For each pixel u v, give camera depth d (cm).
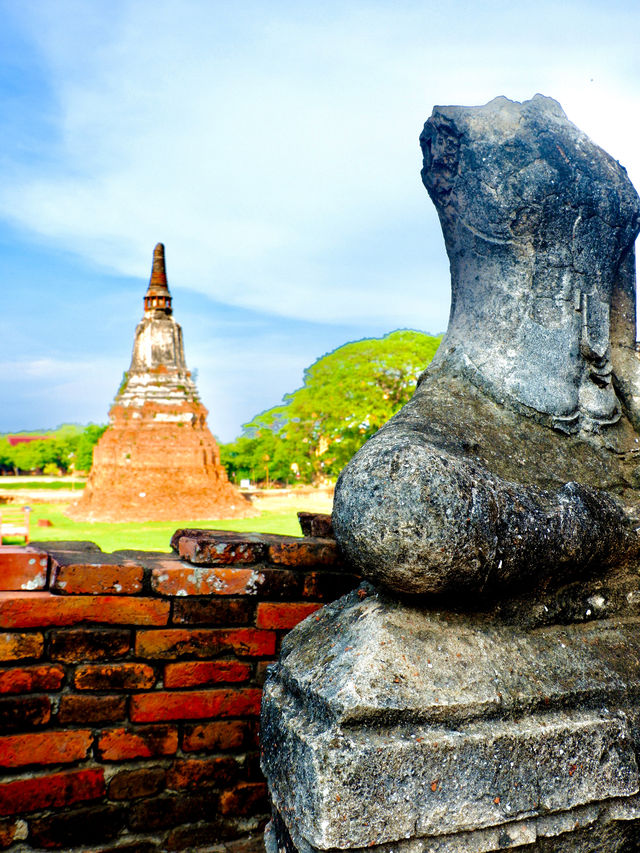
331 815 184
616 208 300
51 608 251
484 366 282
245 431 5184
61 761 247
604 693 221
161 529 2292
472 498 208
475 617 224
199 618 267
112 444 2920
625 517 252
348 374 3106
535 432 275
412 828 189
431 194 321
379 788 187
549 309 288
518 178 289
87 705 251
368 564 210
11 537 1928
